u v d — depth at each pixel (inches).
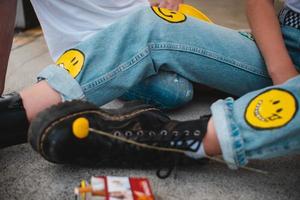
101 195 34.4
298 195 37.9
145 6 45.4
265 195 37.9
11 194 37.1
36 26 80.4
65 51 44.4
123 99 47.9
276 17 43.7
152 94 45.9
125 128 38.0
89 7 45.8
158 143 37.9
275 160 41.3
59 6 45.4
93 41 41.1
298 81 35.9
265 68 45.6
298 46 44.5
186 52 43.3
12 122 38.6
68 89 40.1
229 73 45.1
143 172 39.5
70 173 39.3
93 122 37.4
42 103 39.5
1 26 41.0
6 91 51.4
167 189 38.0
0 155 41.0
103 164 39.5
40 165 40.1
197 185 38.5
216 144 36.9
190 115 47.7
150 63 42.4
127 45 41.2
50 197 37.1
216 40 44.3
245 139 35.8
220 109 36.7
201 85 50.3
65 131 36.4
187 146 37.6
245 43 45.5
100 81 40.8
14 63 60.1
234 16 95.9
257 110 35.7
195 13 50.5
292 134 34.8
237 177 39.4
